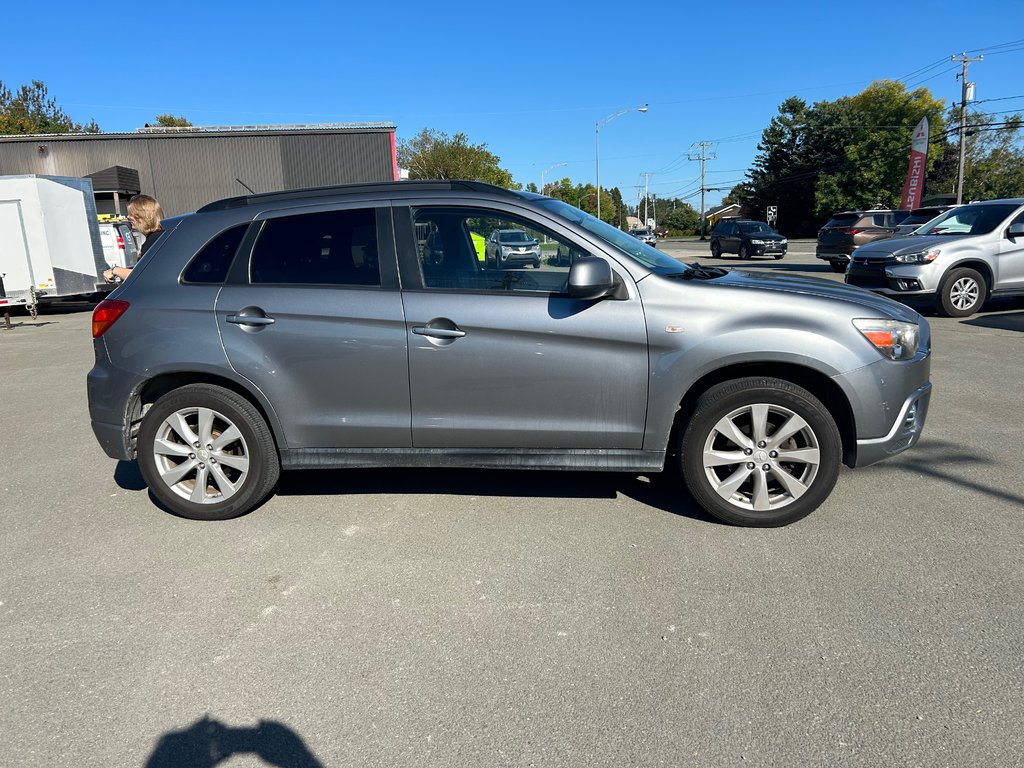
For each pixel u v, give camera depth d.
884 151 59.62
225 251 3.98
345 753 2.29
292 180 30.30
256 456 3.99
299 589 3.32
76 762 2.28
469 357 3.72
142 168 29.44
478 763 2.23
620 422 3.70
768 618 2.95
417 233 3.82
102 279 16.59
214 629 3.01
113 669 2.76
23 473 5.02
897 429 3.65
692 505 4.11
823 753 2.22
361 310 3.77
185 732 2.41
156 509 4.32
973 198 61.09
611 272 3.49
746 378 3.62
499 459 3.85
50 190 15.04
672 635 2.86
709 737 2.30
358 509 4.21
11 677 2.72
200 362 3.89
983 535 3.62
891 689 2.50
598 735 2.33
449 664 2.73
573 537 3.74
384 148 30.52
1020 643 2.73
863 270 11.43
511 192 3.90
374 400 3.84
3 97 52.94
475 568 3.46
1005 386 6.56
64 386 7.93
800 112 68.81
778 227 71.69
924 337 3.83
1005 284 10.79
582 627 2.94
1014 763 2.15
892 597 3.08
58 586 3.40
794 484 3.67
